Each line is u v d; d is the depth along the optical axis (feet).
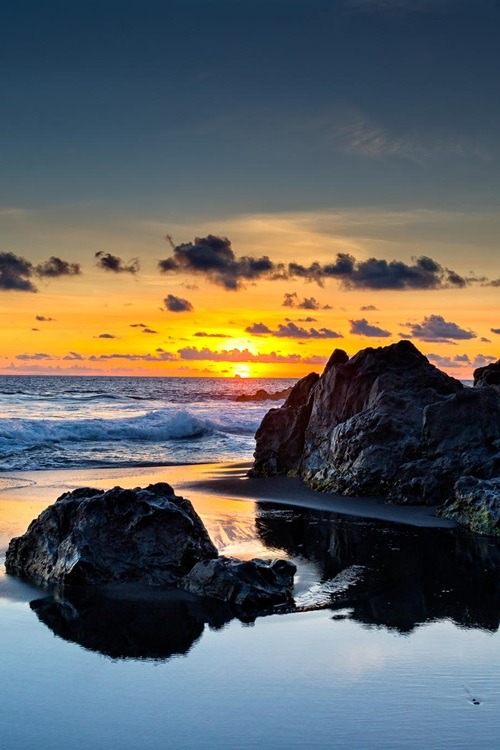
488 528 64.69
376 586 48.21
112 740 27.07
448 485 78.28
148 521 50.75
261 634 38.75
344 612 42.65
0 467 103.24
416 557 56.29
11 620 40.88
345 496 83.97
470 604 44.24
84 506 51.57
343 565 53.62
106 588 47.52
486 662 34.50
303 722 28.35
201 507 76.02
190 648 36.52
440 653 35.73
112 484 90.02
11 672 33.35
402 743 26.66
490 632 39.04
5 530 62.28
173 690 31.40
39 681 32.37
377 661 34.71
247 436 157.89
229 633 38.91
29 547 52.24
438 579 50.03
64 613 42.29
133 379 624.18
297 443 101.91
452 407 82.64
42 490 83.71
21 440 131.75
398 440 85.20
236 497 82.94
